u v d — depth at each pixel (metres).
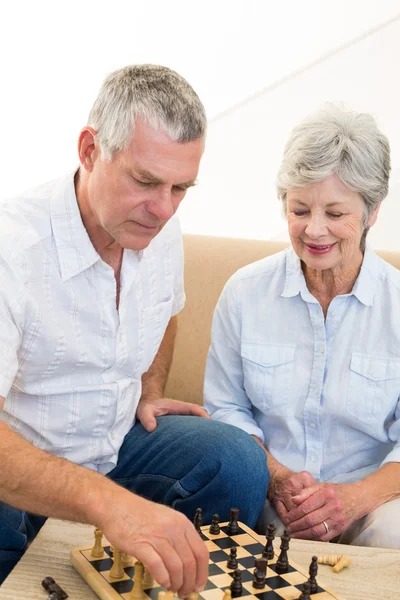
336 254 1.94
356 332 2.07
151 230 1.62
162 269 2.01
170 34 3.50
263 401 2.12
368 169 1.85
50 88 3.58
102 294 1.81
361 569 1.59
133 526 1.36
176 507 1.95
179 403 2.17
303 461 2.11
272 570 1.54
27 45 3.54
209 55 3.50
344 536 2.01
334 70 3.42
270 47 3.45
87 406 1.86
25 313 1.70
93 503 1.40
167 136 1.52
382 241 3.37
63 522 1.69
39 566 1.53
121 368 1.92
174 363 2.55
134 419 2.12
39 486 1.44
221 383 2.21
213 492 1.90
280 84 3.46
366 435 2.09
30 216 1.75
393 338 2.05
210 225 3.63
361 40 3.37
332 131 1.84
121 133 1.54
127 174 1.55
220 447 1.91
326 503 1.89
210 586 1.46
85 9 3.51
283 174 1.92
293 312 2.11
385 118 3.39
